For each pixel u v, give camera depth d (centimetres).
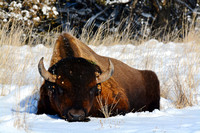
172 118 1855
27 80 3092
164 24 7144
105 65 2533
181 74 3381
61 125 1666
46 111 2194
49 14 5956
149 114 2033
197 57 3919
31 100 2469
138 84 2747
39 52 4234
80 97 1838
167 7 7212
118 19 7231
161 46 4906
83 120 1825
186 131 1428
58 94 1908
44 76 1931
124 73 2669
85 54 2342
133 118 1897
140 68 3722
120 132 1462
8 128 1482
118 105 2208
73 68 1900
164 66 3806
